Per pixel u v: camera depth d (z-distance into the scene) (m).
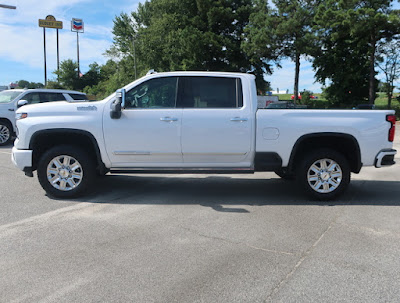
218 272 3.10
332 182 5.46
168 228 4.23
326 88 39.59
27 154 5.35
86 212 4.86
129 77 52.28
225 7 41.22
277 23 34.19
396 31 28.05
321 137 5.52
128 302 2.63
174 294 2.74
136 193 6.00
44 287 2.84
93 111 5.35
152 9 50.81
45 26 76.31
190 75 5.49
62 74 75.81
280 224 4.39
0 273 3.08
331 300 2.67
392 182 7.11
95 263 3.27
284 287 2.85
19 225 4.31
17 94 12.48
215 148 5.36
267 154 5.39
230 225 4.35
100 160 5.45
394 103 39.34
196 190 6.27
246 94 5.45
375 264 3.28
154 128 5.31
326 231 4.15
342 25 29.25
